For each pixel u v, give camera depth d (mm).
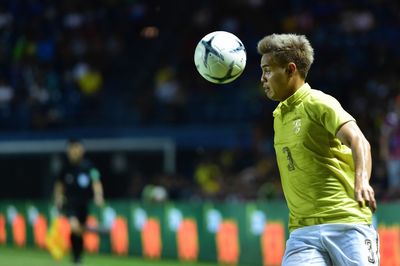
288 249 20266
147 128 84750
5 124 94125
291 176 20234
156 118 87250
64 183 53875
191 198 69125
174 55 92438
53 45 99812
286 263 20188
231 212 53344
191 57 90438
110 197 87562
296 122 19891
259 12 90750
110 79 94312
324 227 19703
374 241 19844
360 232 19594
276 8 90438
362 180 18062
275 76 20156
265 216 50438
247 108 82750
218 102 85250
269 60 20203
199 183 73938
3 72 99875
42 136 88188
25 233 74062
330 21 86438
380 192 55031
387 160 58344
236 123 80125
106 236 64938
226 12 92562
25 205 73812
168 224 58875
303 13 88000
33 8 104750
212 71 21547
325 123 19266
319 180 19781
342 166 19781
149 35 92500
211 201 67062
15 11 105500
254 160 74438
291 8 89625
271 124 76438
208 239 55375
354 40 83188
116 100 91938
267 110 79688
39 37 101375
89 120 91062
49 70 97312
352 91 76750
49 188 88625
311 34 85625
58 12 103125
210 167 74375
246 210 52031
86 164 54219
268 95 20500
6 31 103875
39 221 71750
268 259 50188
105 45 98125
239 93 84438
